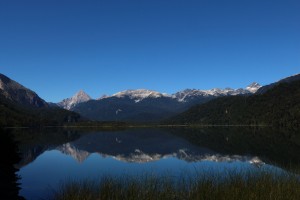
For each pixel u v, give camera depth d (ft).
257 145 246.47
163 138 387.55
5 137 181.27
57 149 243.19
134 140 363.76
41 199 81.71
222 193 62.59
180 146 262.88
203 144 275.18
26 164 155.84
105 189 66.59
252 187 64.13
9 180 110.22
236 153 193.47
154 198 63.93
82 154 208.13
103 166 148.66
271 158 162.91
